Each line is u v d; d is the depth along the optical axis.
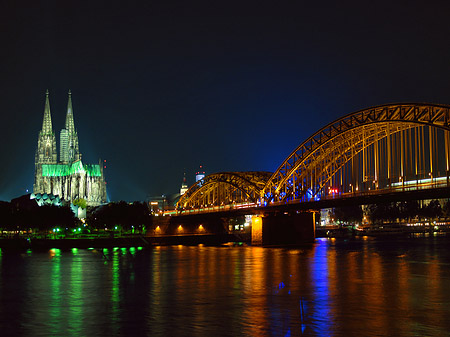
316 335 54.56
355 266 114.62
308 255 147.25
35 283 94.25
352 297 75.38
